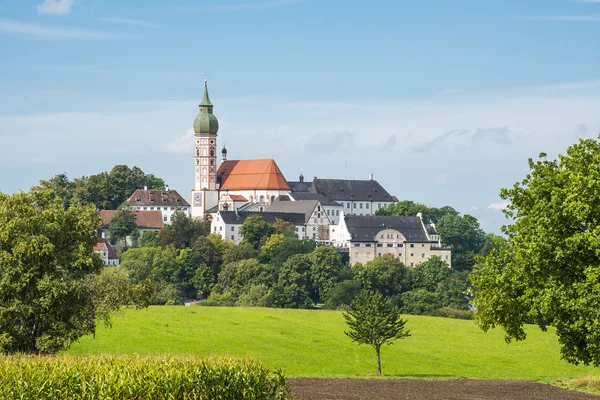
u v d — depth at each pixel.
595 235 78.50
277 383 68.06
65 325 91.00
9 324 89.56
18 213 93.25
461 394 87.06
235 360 66.94
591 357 84.38
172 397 61.53
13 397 59.22
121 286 105.62
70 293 92.38
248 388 64.75
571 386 96.12
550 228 83.56
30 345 91.31
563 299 80.88
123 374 61.59
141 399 61.44
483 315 94.62
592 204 80.88
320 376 106.19
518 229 92.31
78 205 98.44
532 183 91.00
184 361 65.19
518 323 93.12
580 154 90.44
